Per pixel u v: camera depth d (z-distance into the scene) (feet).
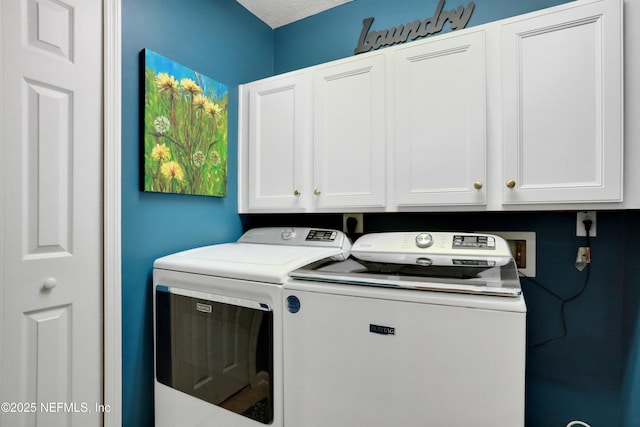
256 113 5.90
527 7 4.70
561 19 3.57
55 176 3.66
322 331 3.33
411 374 2.93
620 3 3.32
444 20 5.23
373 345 3.08
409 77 4.42
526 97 3.73
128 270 4.33
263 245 5.41
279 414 3.57
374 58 4.69
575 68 3.51
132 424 4.37
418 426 2.90
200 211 5.37
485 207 4.01
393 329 3.00
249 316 3.76
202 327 4.13
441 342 2.82
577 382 4.42
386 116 4.61
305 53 6.61
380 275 3.33
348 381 3.19
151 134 4.47
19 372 3.42
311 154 5.27
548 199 3.61
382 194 4.61
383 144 4.61
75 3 3.79
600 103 3.39
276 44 6.97
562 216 4.53
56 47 3.65
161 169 4.60
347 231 6.07
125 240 4.28
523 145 3.74
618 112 3.32
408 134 4.42
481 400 2.68
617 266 4.22
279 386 3.57
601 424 4.29
